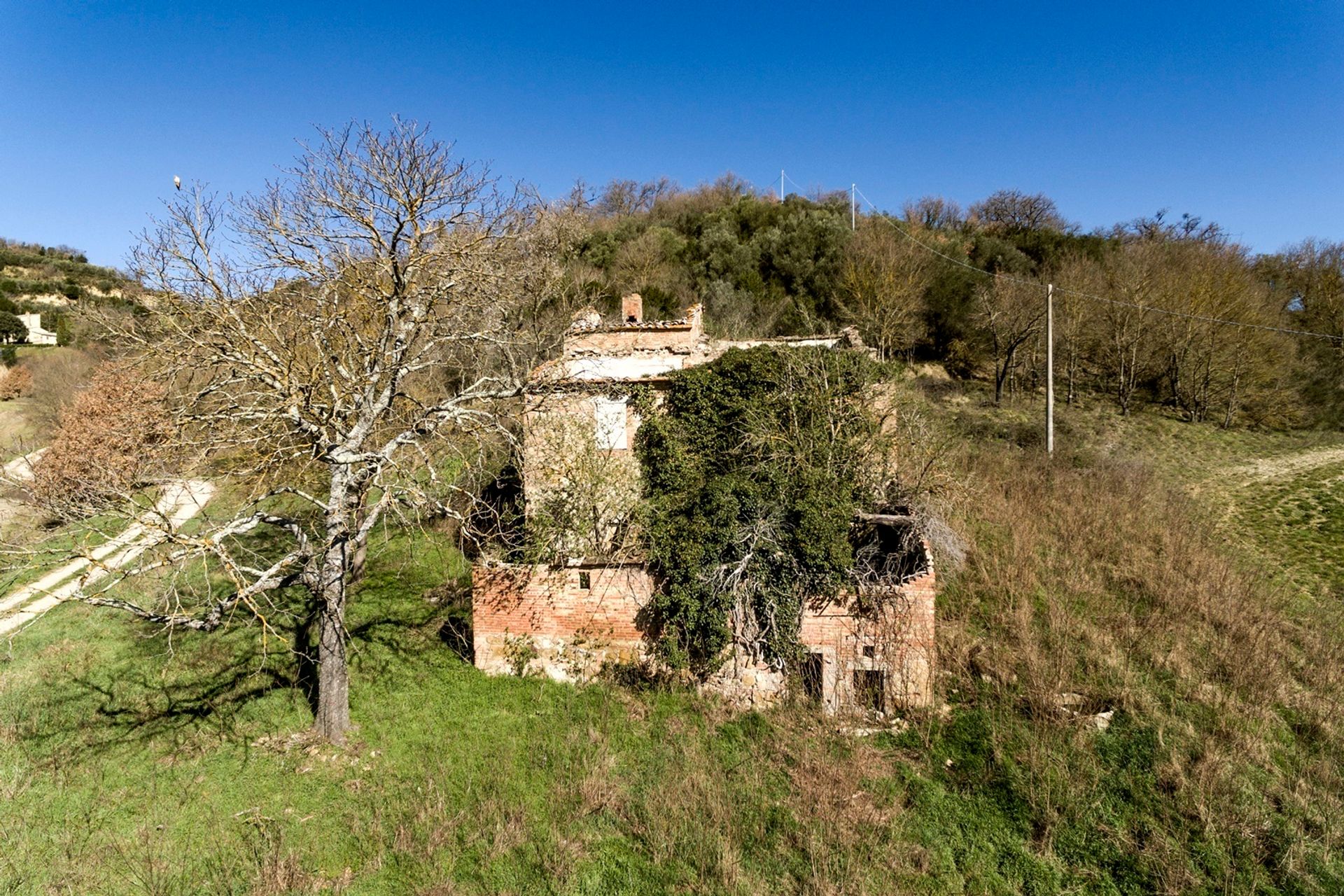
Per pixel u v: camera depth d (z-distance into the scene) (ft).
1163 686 40.68
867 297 117.39
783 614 41.11
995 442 88.58
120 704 40.78
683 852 30.60
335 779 35.17
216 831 31.40
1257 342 104.32
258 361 35.86
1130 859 29.94
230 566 32.01
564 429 53.11
